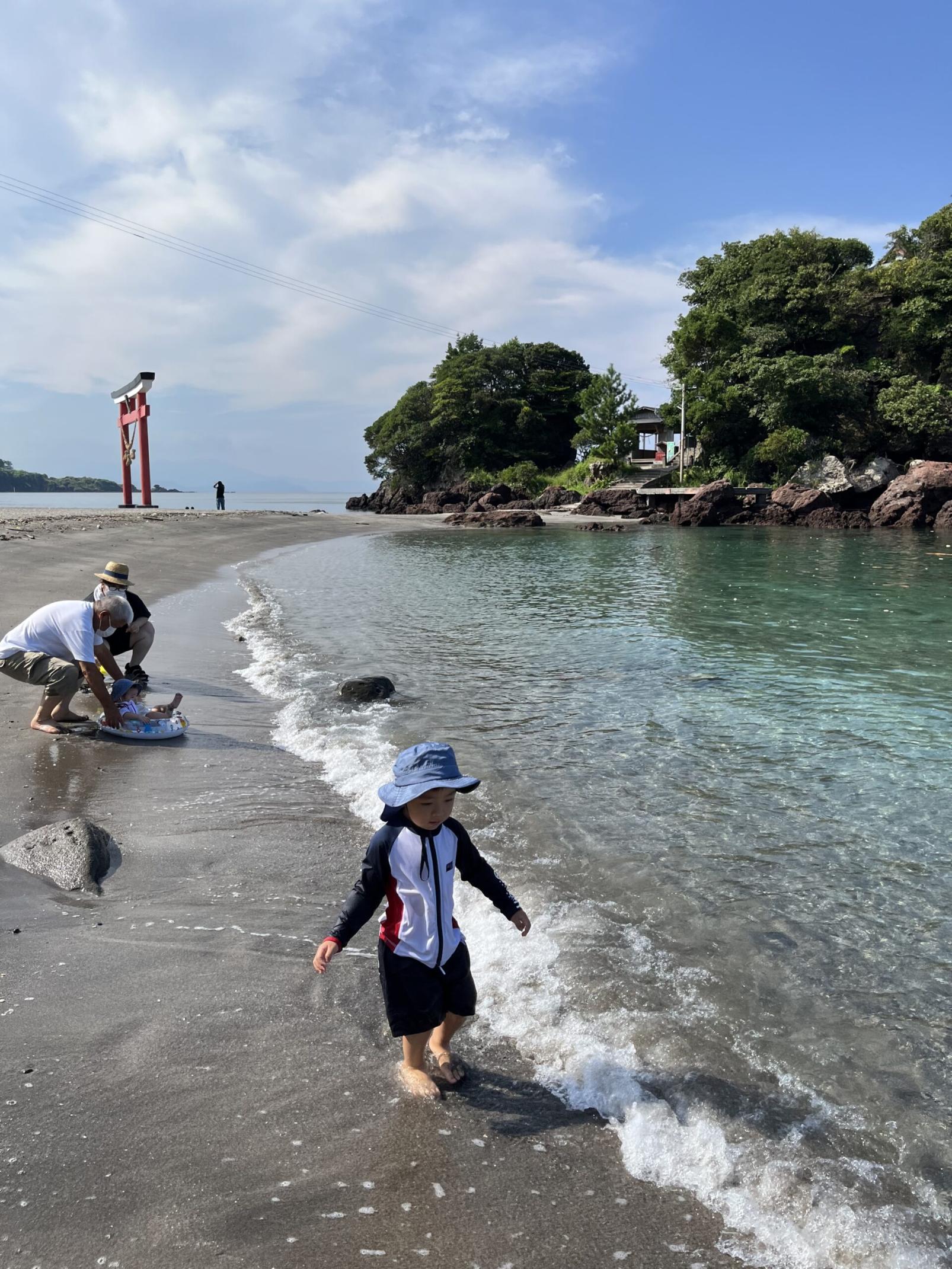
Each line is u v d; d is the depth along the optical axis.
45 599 12.77
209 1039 3.16
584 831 5.34
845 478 48.41
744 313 56.19
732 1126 2.77
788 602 16.25
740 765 6.68
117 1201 2.37
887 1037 3.32
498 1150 2.66
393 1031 2.88
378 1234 2.30
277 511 47.53
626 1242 2.31
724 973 3.76
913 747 7.12
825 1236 2.33
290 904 4.33
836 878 4.74
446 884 2.96
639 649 11.42
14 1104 2.74
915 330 52.00
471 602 16.36
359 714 8.11
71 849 4.62
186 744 7.09
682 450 56.84
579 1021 3.37
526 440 74.81
